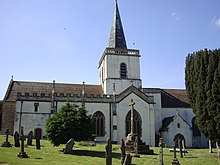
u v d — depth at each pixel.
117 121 48.34
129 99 49.81
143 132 48.66
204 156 30.08
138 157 26.11
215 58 29.36
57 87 54.09
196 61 30.86
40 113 46.56
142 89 54.25
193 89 31.33
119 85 53.84
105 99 49.41
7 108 48.12
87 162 21.38
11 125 47.06
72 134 28.97
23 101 46.44
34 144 34.16
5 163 18.27
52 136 29.06
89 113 48.19
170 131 49.56
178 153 32.41
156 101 54.12
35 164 18.70
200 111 29.45
